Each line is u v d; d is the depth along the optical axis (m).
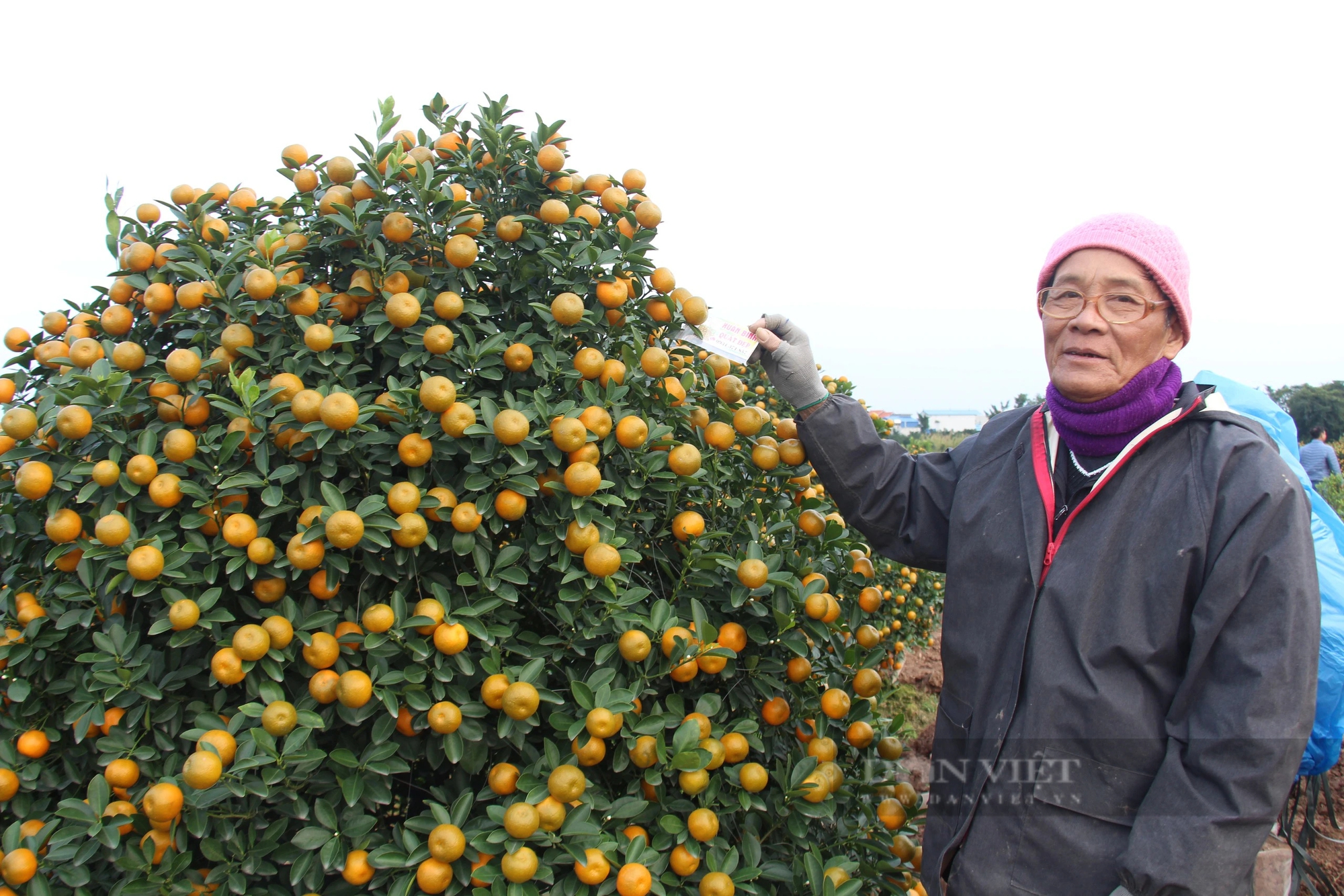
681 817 2.03
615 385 2.20
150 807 1.65
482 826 1.84
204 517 1.91
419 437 1.93
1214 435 1.78
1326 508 3.17
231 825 1.81
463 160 2.38
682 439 2.46
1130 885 1.64
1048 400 2.04
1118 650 1.76
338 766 1.88
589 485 1.94
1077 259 1.93
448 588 2.03
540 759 1.89
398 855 1.76
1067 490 2.00
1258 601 1.62
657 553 2.32
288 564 1.87
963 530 2.13
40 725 2.00
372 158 2.18
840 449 2.42
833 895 1.92
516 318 2.40
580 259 2.19
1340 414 37.31
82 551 2.02
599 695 1.85
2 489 2.12
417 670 1.87
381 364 2.32
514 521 2.23
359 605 1.96
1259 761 1.56
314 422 1.88
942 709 2.14
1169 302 1.88
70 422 1.88
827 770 2.16
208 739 1.69
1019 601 1.95
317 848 1.79
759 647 2.32
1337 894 3.75
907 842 2.47
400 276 2.13
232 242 2.34
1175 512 1.76
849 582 2.55
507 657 2.11
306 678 1.95
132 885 1.72
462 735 1.87
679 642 1.96
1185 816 1.61
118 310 2.22
